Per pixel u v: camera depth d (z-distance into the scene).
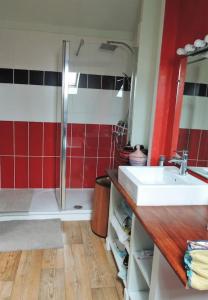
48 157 3.34
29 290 1.80
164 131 2.20
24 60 3.02
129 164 2.38
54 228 2.63
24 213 2.77
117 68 3.14
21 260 2.12
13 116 3.15
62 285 1.87
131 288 1.72
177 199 1.54
